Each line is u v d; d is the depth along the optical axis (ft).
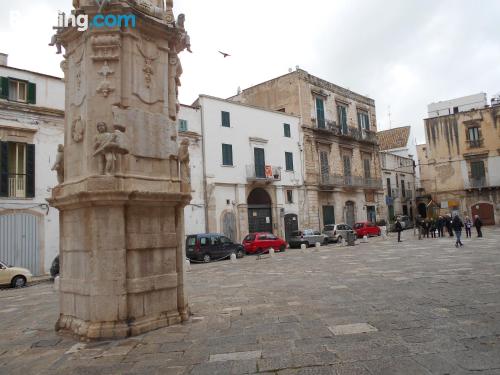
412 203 174.19
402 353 16.67
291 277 42.55
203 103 89.92
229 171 93.09
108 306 21.58
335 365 15.78
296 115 114.01
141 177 23.39
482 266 41.55
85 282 22.26
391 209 157.17
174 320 23.75
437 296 27.68
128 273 22.31
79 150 24.31
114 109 22.98
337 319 22.84
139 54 24.77
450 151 148.36
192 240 74.02
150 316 22.86
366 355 16.67
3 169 61.72
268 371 15.64
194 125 88.12
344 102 132.98
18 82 64.28
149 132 24.47
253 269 53.78
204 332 21.62
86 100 23.50
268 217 103.19
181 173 26.53
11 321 28.43
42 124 66.08
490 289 28.99
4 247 61.31
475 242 74.64
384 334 19.42
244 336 20.48
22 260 63.00
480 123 143.43
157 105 25.39
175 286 24.40
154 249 23.62
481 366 14.88
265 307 27.30
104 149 22.13
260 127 102.17
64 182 24.93
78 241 23.16
